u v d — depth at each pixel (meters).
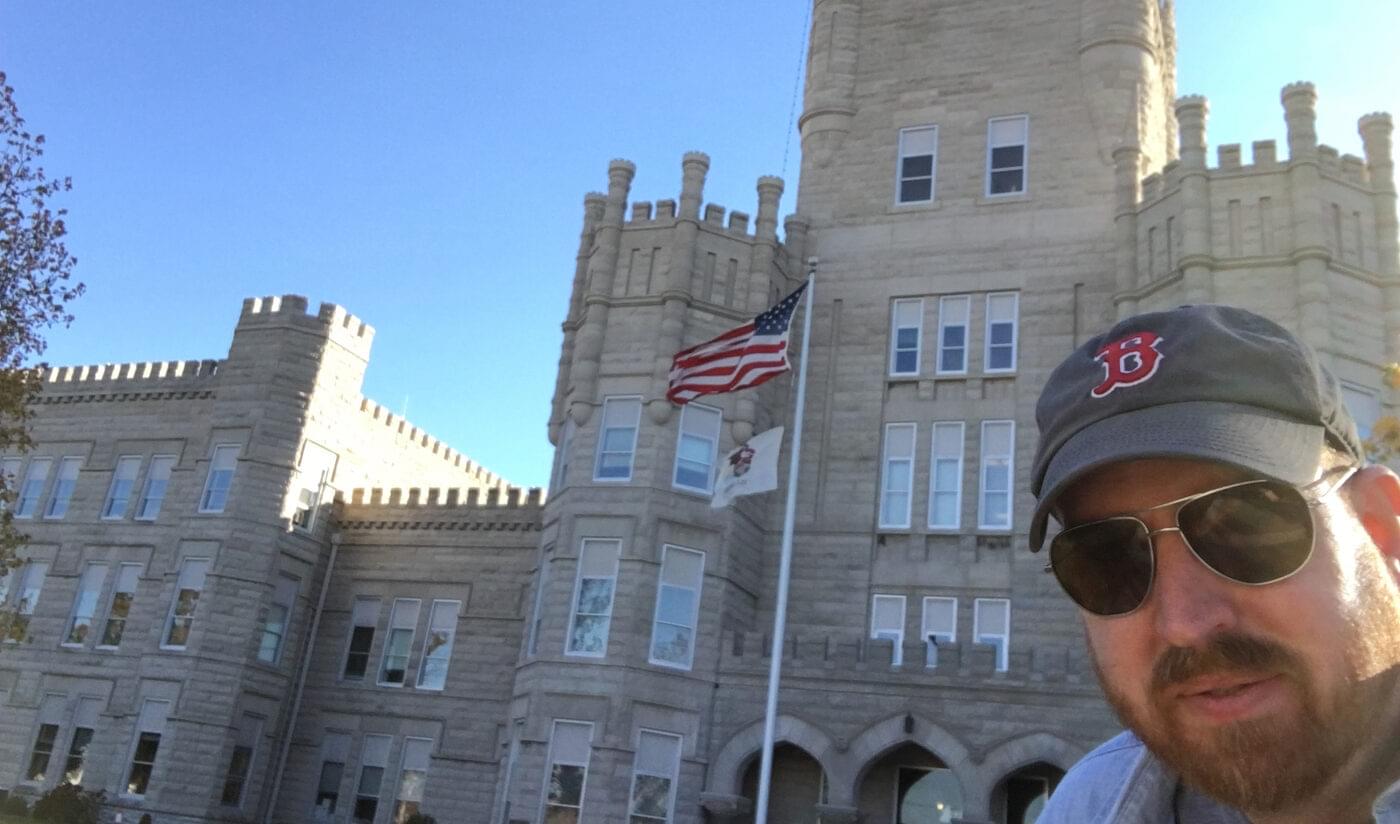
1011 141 35.19
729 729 28.98
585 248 36.12
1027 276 33.25
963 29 37.03
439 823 38.06
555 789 28.70
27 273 26.48
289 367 44.44
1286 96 29.80
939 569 31.17
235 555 41.50
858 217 35.84
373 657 41.69
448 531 42.50
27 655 44.09
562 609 30.50
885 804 28.06
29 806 40.19
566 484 32.06
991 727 26.52
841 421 33.56
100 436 47.41
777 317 24.80
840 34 38.41
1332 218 28.84
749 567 31.95
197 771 38.81
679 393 24.89
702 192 34.22
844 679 28.14
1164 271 30.38
